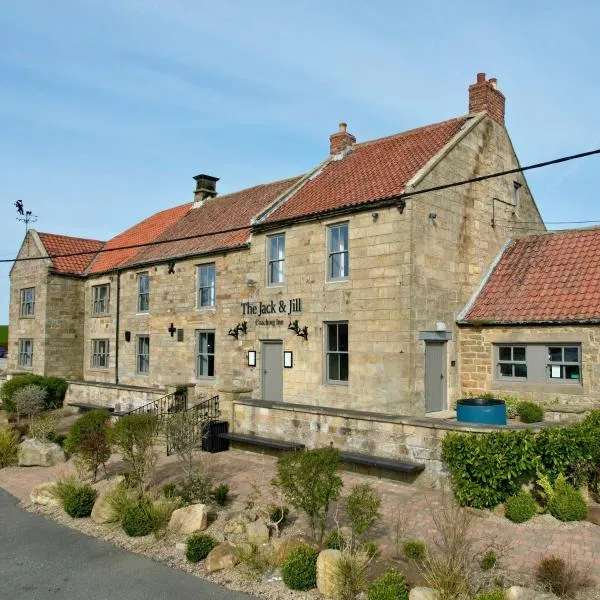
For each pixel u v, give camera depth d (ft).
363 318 53.62
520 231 68.13
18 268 103.24
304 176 71.26
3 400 84.53
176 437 40.29
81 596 26.43
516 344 53.21
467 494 33.88
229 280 69.72
